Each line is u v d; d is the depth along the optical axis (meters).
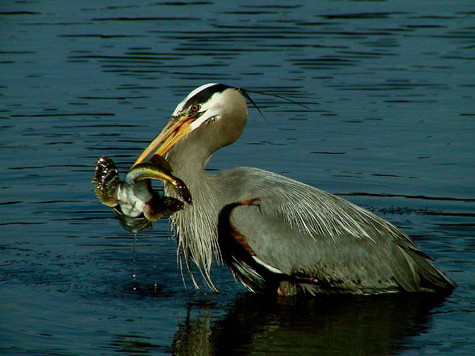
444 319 11.05
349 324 10.87
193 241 12.51
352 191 15.97
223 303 11.66
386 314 11.30
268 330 10.63
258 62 25.25
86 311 11.09
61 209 15.09
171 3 34.66
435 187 16.23
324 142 18.88
